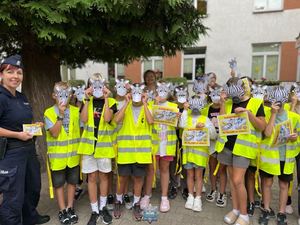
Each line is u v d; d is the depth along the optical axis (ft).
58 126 10.84
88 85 12.39
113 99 11.97
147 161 11.55
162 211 12.33
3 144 9.11
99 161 11.35
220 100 11.67
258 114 10.64
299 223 11.34
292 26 41.65
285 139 10.89
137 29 13.58
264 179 11.66
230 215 11.51
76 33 12.73
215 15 45.06
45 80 17.08
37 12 11.23
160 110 12.04
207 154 12.53
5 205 9.37
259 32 43.45
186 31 14.42
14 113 9.28
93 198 11.45
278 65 43.80
